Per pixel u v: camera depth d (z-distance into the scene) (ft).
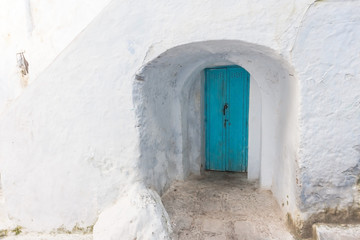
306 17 6.26
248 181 12.41
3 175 8.98
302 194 6.89
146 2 7.27
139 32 7.45
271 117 10.23
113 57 7.73
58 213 8.77
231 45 7.50
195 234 7.79
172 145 11.71
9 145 8.77
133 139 8.02
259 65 9.58
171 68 9.74
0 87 15.93
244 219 8.55
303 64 6.44
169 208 9.47
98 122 8.14
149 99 8.82
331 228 6.66
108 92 7.93
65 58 8.02
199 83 13.03
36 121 8.48
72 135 8.35
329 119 6.53
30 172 8.76
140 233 7.07
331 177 6.72
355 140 6.48
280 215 8.63
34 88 8.34
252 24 6.58
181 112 11.80
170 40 7.23
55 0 14.16
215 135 14.39
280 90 9.08
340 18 6.15
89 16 13.80
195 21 6.95
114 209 8.00
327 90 6.44
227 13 6.70
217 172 14.25
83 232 8.66
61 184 8.62
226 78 13.76
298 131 6.75
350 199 6.73
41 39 14.71
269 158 10.65
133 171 8.16
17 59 15.21
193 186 11.74
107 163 8.28
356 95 6.33
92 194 8.48
